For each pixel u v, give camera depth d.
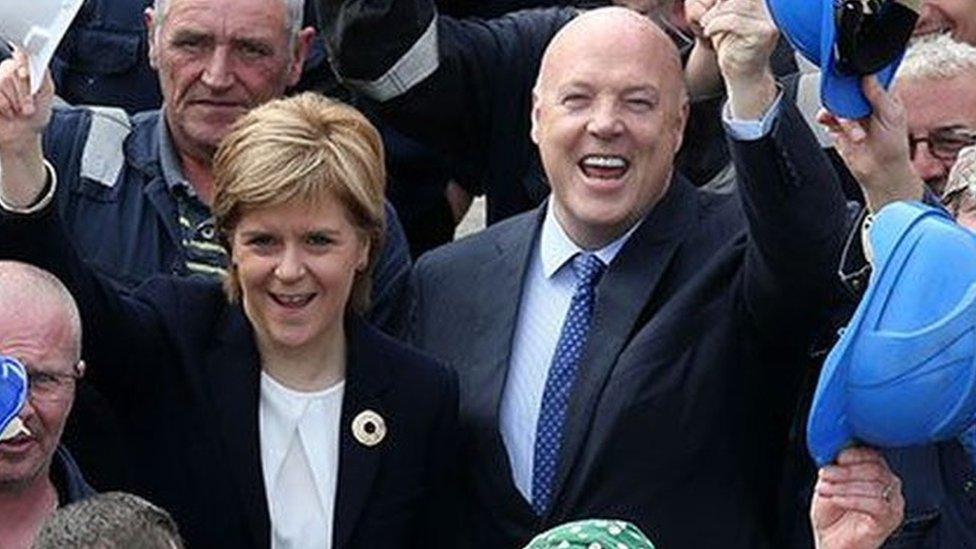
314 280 6.05
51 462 5.95
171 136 6.87
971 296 4.93
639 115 6.17
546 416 6.18
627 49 6.19
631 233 6.25
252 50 6.85
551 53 6.26
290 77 7.01
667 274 6.20
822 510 5.15
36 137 5.86
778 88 5.80
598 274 6.26
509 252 6.40
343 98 7.83
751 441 6.11
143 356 6.16
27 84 5.84
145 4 7.99
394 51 7.10
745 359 6.09
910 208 5.04
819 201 5.84
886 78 5.37
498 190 7.46
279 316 6.07
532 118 6.85
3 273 5.83
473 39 7.34
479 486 6.22
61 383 5.80
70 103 8.02
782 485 6.16
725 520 6.06
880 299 4.98
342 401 6.16
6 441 5.74
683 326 6.11
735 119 5.78
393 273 6.58
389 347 6.23
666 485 6.06
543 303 6.31
